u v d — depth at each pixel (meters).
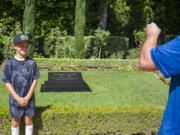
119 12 17.12
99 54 13.41
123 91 7.74
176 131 1.65
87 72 10.64
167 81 8.85
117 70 11.23
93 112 4.00
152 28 1.64
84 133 4.03
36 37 13.16
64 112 3.90
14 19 14.30
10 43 11.53
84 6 12.00
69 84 7.55
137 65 12.16
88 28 16.31
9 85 3.06
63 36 13.55
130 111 4.12
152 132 4.25
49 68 11.08
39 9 14.66
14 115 3.17
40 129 3.87
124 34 17.58
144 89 8.07
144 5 17.38
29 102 3.22
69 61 11.43
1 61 11.97
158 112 4.19
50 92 7.25
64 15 15.25
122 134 4.19
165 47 1.48
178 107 1.64
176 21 18.86
